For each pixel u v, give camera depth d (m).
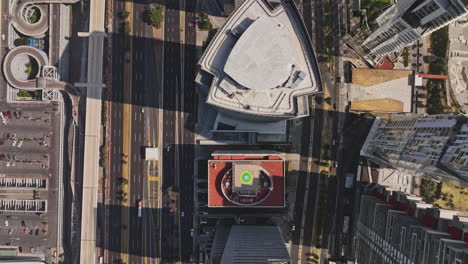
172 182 116.12
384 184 107.75
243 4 89.44
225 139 114.62
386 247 83.75
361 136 114.06
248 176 94.06
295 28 90.12
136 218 116.44
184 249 115.62
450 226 64.94
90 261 114.44
